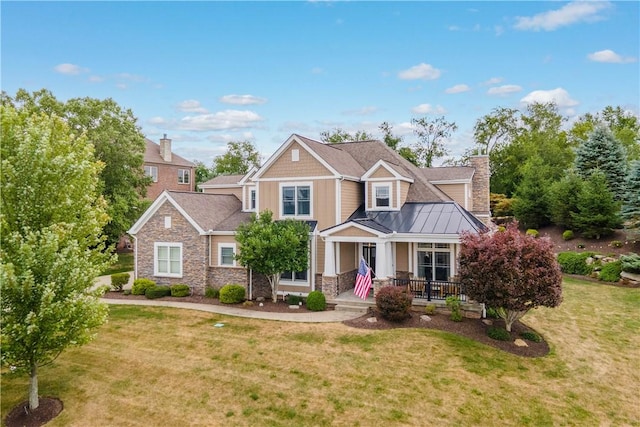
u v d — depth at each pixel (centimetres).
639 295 2123
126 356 1284
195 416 950
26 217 910
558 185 3328
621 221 2880
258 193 2180
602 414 1014
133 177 3231
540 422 962
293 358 1272
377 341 1402
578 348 1430
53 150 994
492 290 1390
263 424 920
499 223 4075
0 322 830
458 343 1392
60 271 904
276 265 1792
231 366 1215
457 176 2659
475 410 997
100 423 923
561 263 2736
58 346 947
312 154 2059
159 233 2150
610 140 3544
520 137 5591
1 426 912
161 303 1938
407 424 928
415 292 1825
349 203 2131
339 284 1944
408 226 1919
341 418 948
